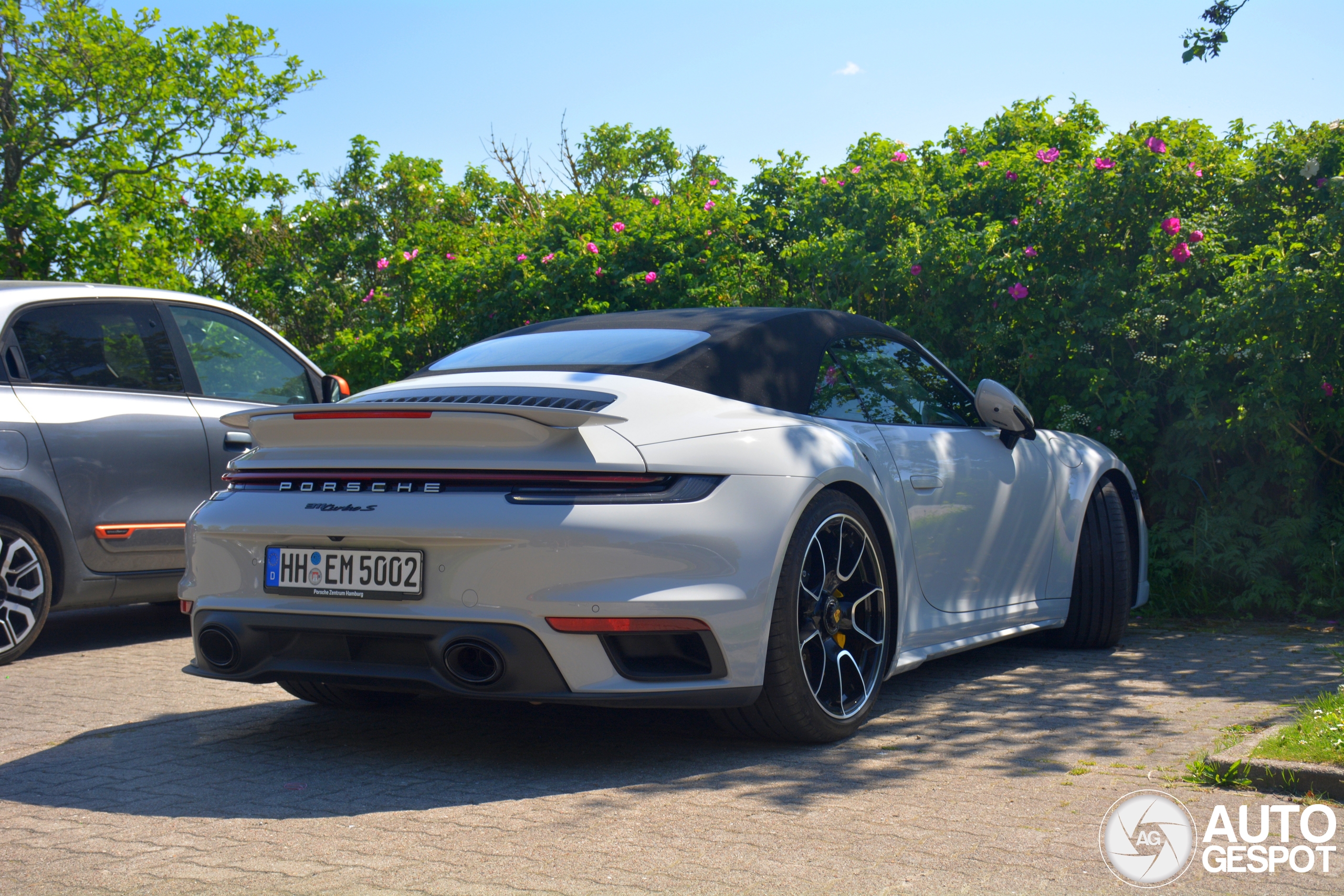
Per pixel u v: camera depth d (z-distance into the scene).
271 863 2.47
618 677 3.03
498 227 11.77
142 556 5.49
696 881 2.35
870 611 3.65
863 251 7.33
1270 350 5.95
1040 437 4.95
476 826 2.71
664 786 3.04
